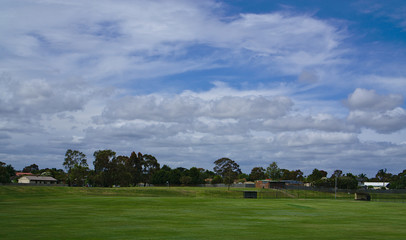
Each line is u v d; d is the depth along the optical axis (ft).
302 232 102.58
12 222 115.24
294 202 267.18
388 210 207.62
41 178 563.89
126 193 380.78
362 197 346.95
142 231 98.32
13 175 601.21
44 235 88.89
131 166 616.80
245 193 358.43
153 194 388.16
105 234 91.76
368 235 99.19
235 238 89.40
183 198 275.39
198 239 86.99
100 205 195.93
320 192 466.70
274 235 95.71
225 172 485.56
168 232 97.30
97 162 513.45
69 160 520.01
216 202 240.53
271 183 512.22
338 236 96.07
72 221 119.55
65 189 374.02
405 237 96.37
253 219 138.92
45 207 180.55
